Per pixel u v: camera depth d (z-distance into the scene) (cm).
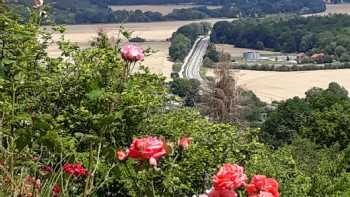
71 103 835
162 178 742
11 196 377
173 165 479
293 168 1465
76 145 471
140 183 405
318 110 5294
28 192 387
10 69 605
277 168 1284
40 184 404
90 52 925
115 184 862
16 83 592
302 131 4856
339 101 5547
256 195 343
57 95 845
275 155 1501
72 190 424
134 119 903
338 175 897
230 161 1138
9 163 403
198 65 11581
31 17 855
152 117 1035
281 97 9456
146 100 955
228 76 3378
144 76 1055
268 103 8644
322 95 5747
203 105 3073
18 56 668
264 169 1200
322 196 861
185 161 954
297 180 1237
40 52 848
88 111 709
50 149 414
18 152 409
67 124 785
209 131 1152
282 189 1145
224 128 1188
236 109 3080
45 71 844
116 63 828
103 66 811
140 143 362
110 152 408
